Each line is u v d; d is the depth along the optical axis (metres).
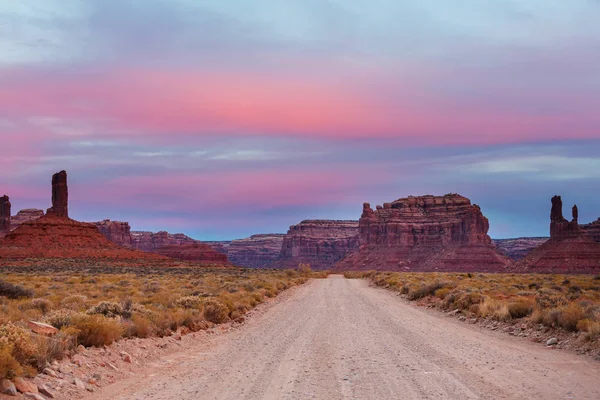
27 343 11.74
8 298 28.00
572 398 10.22
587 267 185.62
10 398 9.71
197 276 79.12
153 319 20.20
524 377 12.23
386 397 10.41
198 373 13.29
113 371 13.20
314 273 124.88
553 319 19.69
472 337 19.41
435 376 12.38
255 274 96.56
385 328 22.27
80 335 14.92
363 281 85.75
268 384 11.81
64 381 11.36
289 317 27.56
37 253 129.38
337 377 12.41
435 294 38.16
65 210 165.12
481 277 76.12
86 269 102.88
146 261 138.00
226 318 25.62
